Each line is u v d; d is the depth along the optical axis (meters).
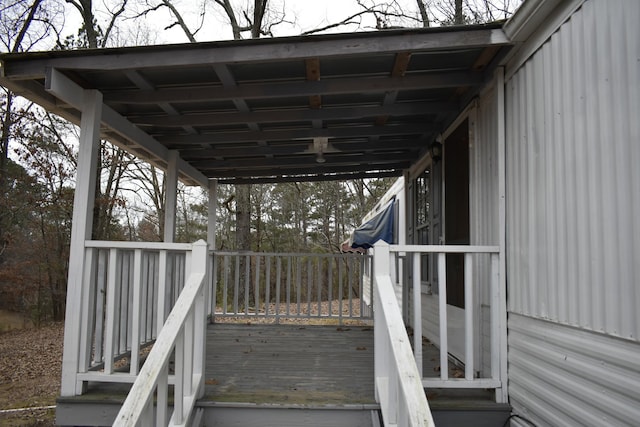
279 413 2.86
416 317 2.96
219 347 4.73
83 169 3.35
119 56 3.07
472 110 3.75
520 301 2.84
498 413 2.92
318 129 4.74
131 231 20.92
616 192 1.95
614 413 1.98
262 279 15.79
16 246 15.70
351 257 6.36
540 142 2.61
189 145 5.45
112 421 2.99
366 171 6.83
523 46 2.82
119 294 3.51
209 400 2.92
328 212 25.55
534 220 2.67
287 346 4.79
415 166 6.27
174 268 4.43
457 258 4.22
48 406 7.75
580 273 2.21
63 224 16.17
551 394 2.47
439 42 2.85
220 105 4.07
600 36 2.06
